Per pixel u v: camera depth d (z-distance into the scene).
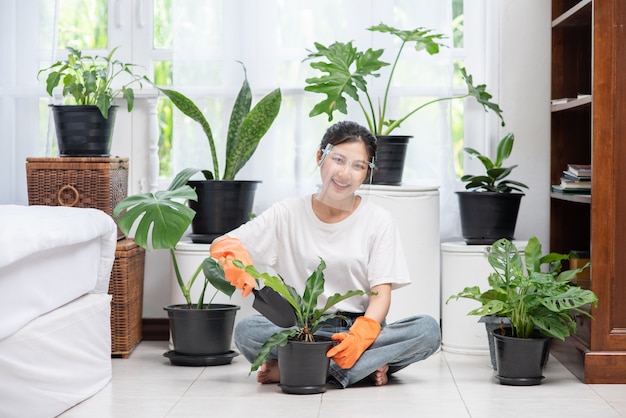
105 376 2.69
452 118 3.64
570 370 3.00
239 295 3.32
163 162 3.72
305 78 3.61
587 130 3.59
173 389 2.66
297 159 3.61
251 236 2.78
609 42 2.78
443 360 3.20
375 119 3.45
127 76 3.69
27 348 2.17
